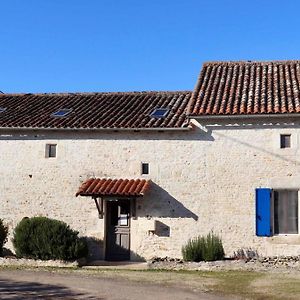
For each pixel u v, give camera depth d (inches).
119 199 629.3
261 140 594.9
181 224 606.2
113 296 407.8
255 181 592.1
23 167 653.3
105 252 626.2
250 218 589.9
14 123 652.1
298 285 453.4
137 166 624.7
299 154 583.2
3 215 650.2
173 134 620.1
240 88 666.2
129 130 623.8
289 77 684.1
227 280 482.9
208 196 602.9
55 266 580.4
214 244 574.9
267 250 582.2
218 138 607.2
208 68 745.6
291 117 581.9
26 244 597.3
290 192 587.5
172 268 562.9
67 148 646.5
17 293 420.5
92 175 636.1
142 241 615.2
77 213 634.2
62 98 786.2
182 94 754.8
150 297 403.5
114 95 781.9
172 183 613.9
